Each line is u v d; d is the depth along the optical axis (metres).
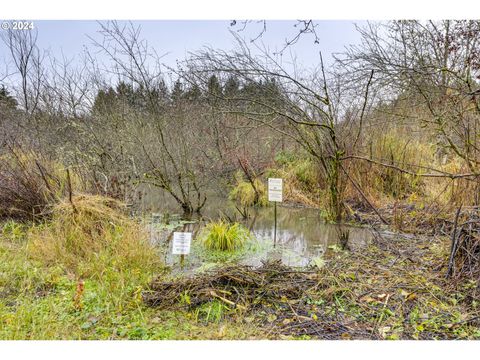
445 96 5.97
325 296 3.72
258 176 9.88
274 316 3.38
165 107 9.08
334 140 6.64
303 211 8.34
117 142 7.66
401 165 7.64
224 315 3.42
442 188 6.74
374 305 3.55
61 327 3.11
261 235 6.42
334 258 4.93
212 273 4.19
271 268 4.15
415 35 7.91
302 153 9.98
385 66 6.75
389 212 6.85
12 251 4.79
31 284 3.87
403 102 8.33
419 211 6.41
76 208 5.20
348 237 5.91
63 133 7.90
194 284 3.80
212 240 5.59
